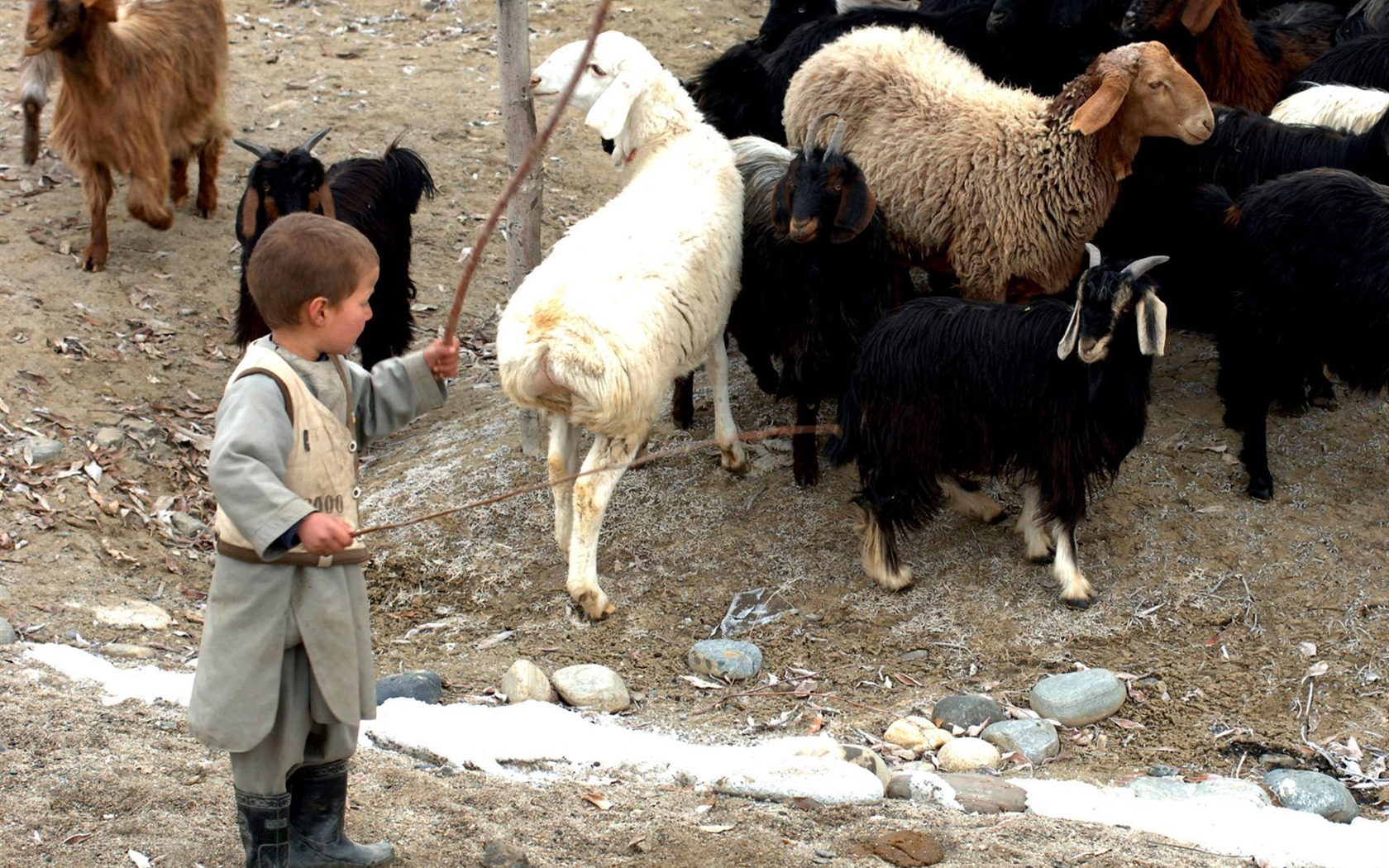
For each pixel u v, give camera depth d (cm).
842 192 593
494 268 999
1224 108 730
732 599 625
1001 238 650
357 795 394
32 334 805
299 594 307
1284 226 614
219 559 308
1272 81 834
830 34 835
